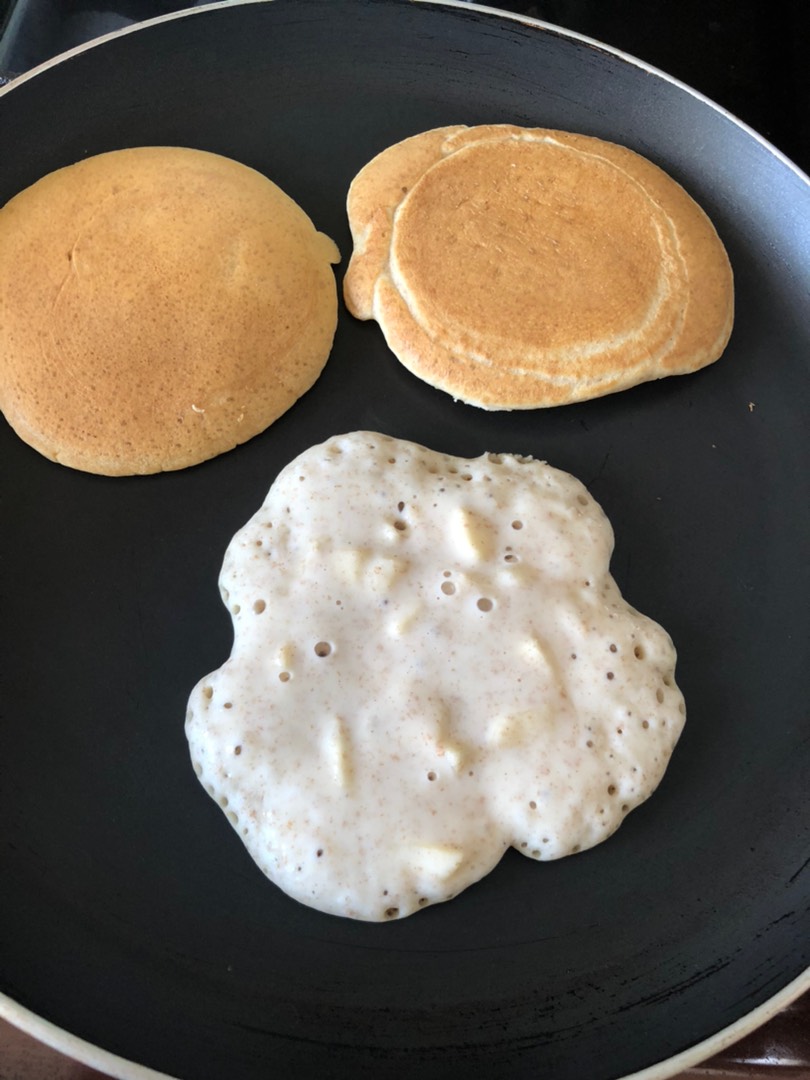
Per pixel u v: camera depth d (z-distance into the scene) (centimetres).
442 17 28
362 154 27
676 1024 19
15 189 26
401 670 21
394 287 25
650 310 25
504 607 22
